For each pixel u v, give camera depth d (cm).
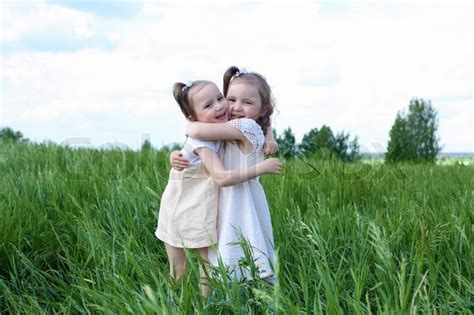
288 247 362
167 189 338
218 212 326
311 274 319
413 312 240
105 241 380
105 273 315
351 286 317
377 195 511
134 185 491
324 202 457
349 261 337
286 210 427
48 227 419
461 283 318
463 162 805
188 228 324
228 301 268
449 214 397
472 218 402
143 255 347
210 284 285
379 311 250
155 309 235
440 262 311
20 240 382
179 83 330
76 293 324
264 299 252
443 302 299
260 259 311
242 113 329
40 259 384
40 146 859
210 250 324
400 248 355
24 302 329
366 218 390
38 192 475
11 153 763
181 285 299
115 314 261
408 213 406
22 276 368
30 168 648
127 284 288
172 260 340
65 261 380
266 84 335
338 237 374
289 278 317
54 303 319
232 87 331
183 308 257
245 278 289
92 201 479
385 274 290
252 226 317
